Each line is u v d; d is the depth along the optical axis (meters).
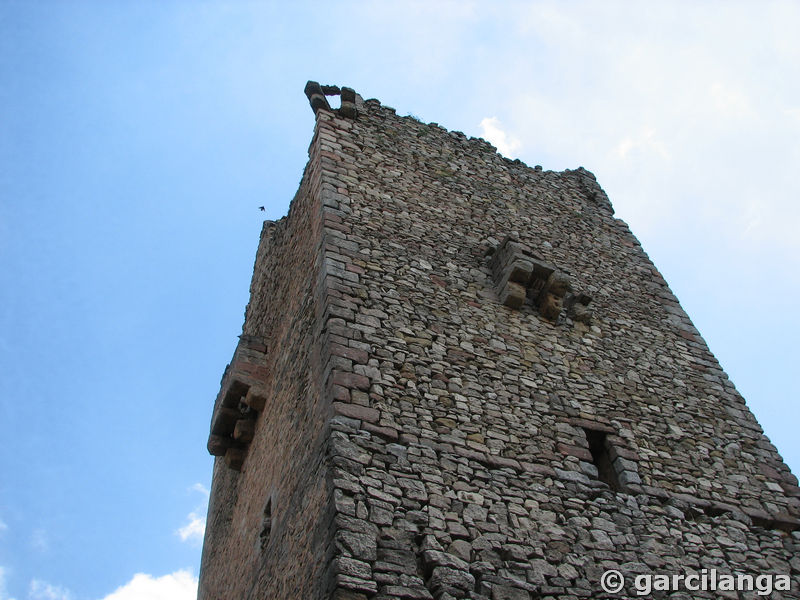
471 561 8.70
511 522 9.40
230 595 13.31
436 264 13.16
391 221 13.65
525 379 11.66
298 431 11.05
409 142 16.03
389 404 10.12
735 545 10.57
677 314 14.87
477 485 9.66
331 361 10.36
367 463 9.23
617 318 14.11
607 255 15.77
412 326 11.56
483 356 11.67
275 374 14.27
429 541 8.65
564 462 10.56
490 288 13.17
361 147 15.15
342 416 9.65
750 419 12.92
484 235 14.52
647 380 12.90
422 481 9.34
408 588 8.14
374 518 8.63
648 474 11.15
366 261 12.43
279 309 15.61
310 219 14.13
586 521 9.89
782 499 11.62
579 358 12.66
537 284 13.31
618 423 11.77
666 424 12.18
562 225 16.02
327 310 11.20
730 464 11.91
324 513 8.77
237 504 15.05
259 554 11.54
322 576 8.20
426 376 10.83
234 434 15.04
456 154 16.47
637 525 10.21
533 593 8.72
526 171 17.22
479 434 10.37
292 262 15.24
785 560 10.65
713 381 13.45
